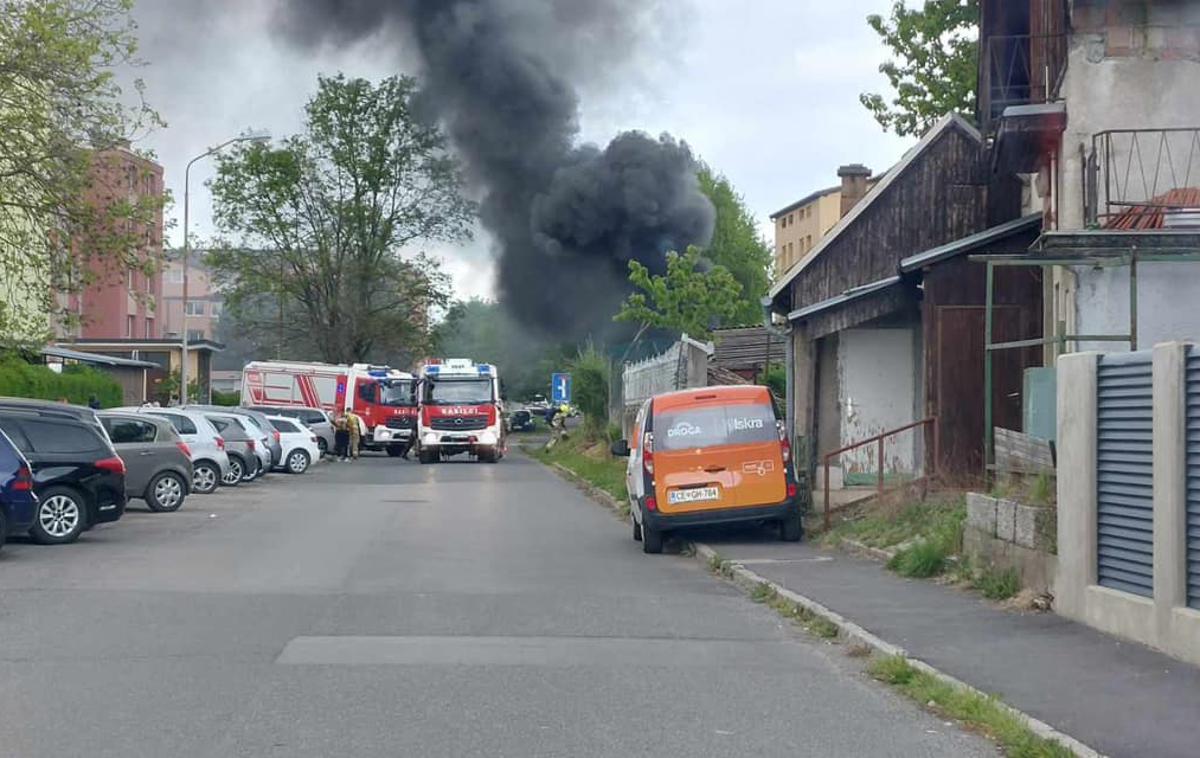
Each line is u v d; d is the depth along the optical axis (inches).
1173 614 367.2
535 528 880.9
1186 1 669.3
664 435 717.9
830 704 339.3
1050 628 421.4
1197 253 555.5
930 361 785.6
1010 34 825.5
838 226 1042.7
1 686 354.6
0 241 1018.7
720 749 292.5
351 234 2554.1
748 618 485.7
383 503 1114.7
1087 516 421.1
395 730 308.5
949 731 309.4
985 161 1026.1
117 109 1011.3
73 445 743.1
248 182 2539.4
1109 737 287.0
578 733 306.7
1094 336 534.0
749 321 2768.2
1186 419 364.2
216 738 299.3
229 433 1374.3
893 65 1398.9
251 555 692.1
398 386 2246.6
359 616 482.0
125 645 417.7
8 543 740.7
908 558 573.9
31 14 956.6
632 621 476.7
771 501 713.0
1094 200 627.5
